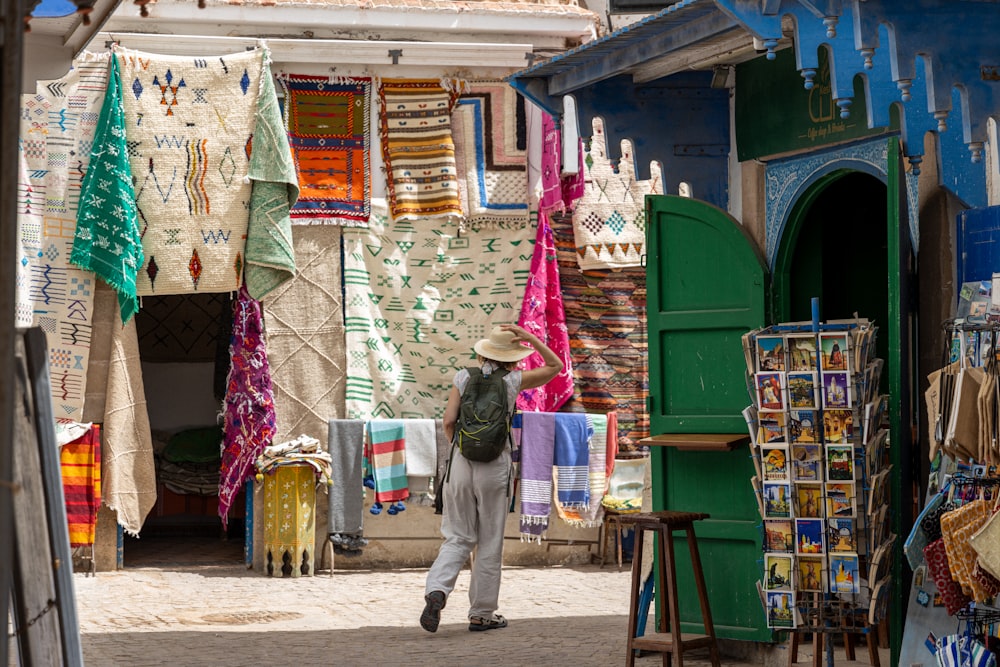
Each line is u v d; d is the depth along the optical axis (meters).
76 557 10.87
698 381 7.72
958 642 5.75
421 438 11.31
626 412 12.09
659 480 7.79
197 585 10.48
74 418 10.79
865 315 8.76
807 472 6.47
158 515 13.66
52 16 6.18
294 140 11.41
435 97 11.72
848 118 6.94
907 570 6.50
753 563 7.39
